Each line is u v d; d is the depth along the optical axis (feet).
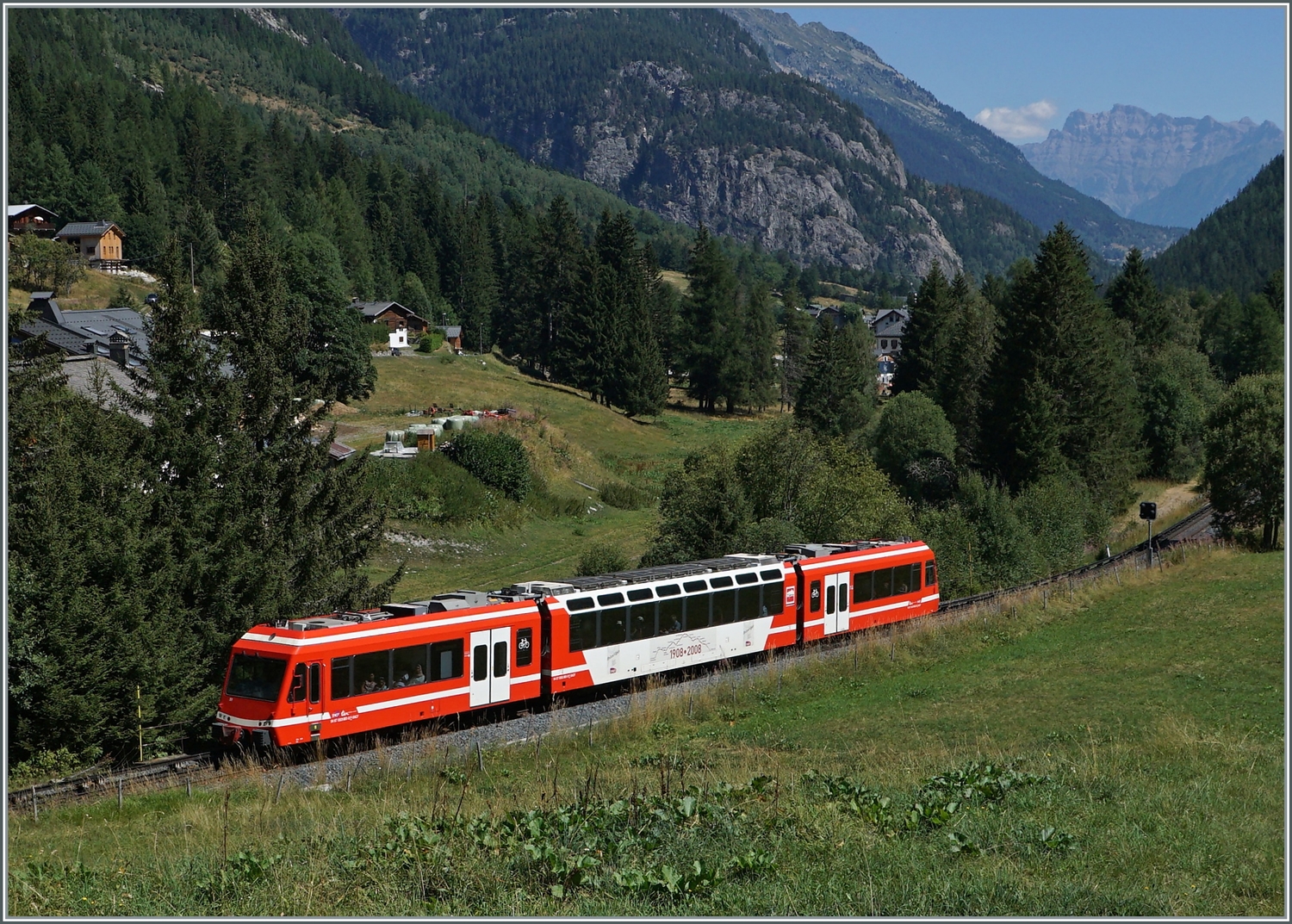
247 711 78.54
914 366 383.86
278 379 103.24
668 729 89.25
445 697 87.30
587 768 74.49
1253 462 202.49
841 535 167.02
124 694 82.17
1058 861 47.34
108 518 84.07
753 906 41.68
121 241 511.81
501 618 91.71
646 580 106.83
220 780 73.72
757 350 480.64
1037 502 197.98
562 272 480.23
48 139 588.50
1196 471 309.01
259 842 55.16
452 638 87.92
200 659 89.45
